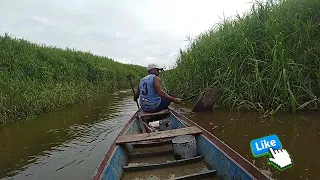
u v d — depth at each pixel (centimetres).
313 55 647
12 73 998
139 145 439
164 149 429
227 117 646
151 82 560
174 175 329
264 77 693
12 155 510
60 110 957
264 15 773
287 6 749
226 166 303
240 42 759
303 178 330
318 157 381
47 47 1602
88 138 596
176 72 1031
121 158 360
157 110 577
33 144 570
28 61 1154
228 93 745
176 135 394
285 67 641
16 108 798
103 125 711
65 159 478
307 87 632
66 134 633
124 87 2050
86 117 827
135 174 337
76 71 1447
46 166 452
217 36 893
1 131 679
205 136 390
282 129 509
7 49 1157
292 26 691
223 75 752
